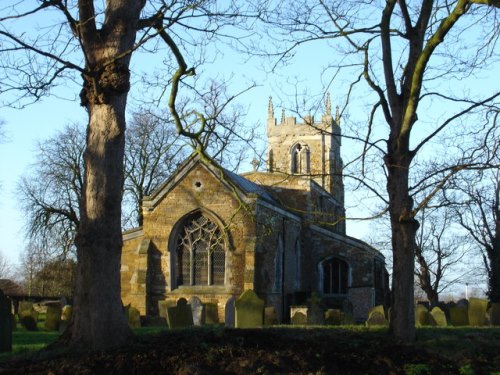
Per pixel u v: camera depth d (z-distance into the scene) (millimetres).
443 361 12914
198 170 31953
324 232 39562
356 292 34844
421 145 14336
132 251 33625
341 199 52156
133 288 31375
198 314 24266
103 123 12633
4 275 91750
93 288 12219
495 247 43031
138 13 13109
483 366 12953
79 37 12711
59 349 12031
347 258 38875
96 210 12422
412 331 14328
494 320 21969
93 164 12562
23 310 25375
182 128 13711
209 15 13180
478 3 12508
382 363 12484
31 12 11758
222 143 15430
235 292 30688
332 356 12500
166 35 13000
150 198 32375
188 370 11016
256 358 11758
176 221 31922
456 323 22078
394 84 14820
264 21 13953
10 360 11617
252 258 30453
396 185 14422
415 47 14773
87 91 12758
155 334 13625
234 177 34562
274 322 21828
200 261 31844
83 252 12359
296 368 11742
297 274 38562
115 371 11016
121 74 12594
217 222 31484
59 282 56688
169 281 31594
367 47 15039
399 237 14438
